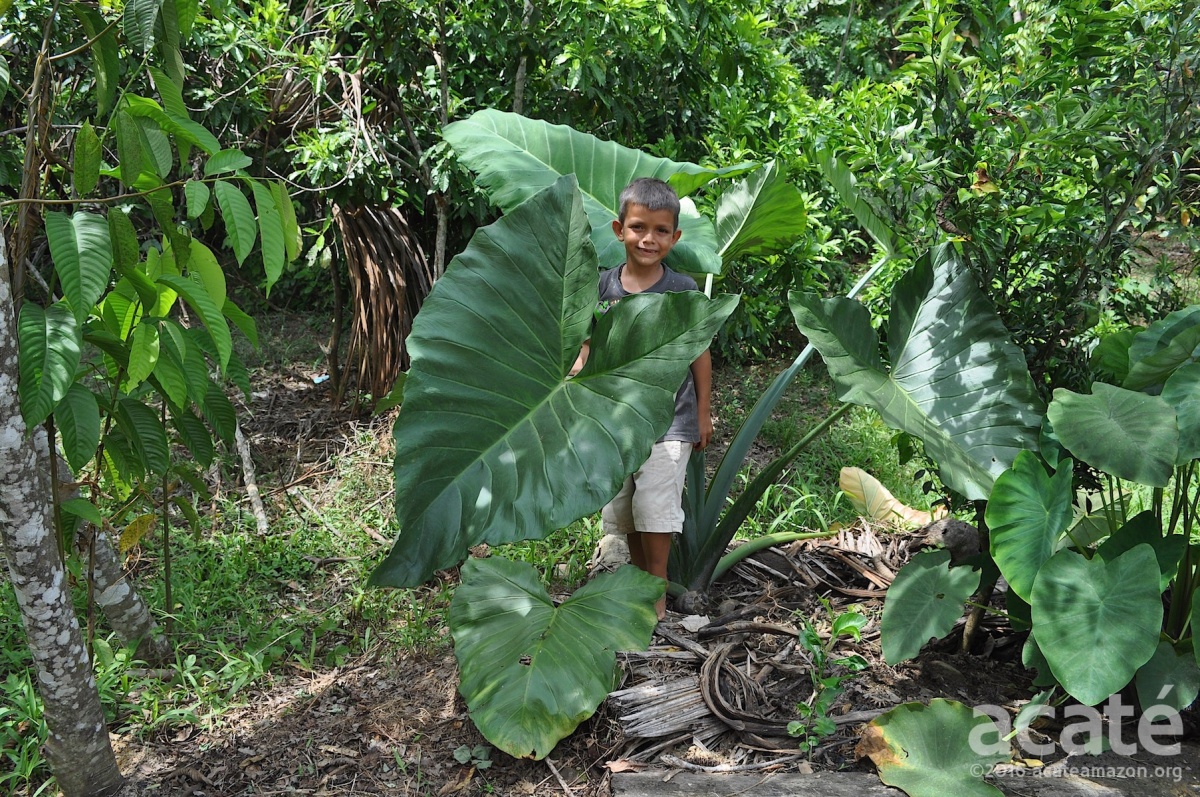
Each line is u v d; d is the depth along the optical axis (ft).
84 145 6.91
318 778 8.05
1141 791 7.43
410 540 7.62
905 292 9.99
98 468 8.66
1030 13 9.74
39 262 16.65
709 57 16.34
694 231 10.41
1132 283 12.75
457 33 14.78
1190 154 9.04
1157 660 7.67
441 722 8.71
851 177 9.80
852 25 26.27
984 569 9.41
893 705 8.66
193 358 8.07
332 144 14.28
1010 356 9.46
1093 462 7.39
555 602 10.46
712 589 11.09
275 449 15.51
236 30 14.19
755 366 19.06
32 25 13.24
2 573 11.55
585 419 8.15
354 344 16.29
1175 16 9.00
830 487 14.47
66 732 7.40
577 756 8.14
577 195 8.56
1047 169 9.89
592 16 13.94
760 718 8.35
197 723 8.80
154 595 11.03
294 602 11.30
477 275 8.33
